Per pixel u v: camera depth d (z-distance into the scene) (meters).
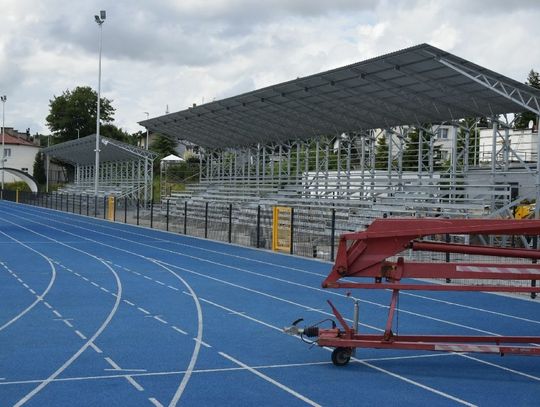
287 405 8.13
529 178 28.70
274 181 44.28
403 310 14.86
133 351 10.73
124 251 27.44
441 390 8.85
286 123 38.66
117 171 70.88
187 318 13.55
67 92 106.38
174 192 56.62
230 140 48.25
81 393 8.48
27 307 14.47
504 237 24.47
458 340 10.20
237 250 28.45
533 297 16.67
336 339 9.78
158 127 47.91
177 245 30.44
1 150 105.94
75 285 17.84
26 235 35.00
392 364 10.16
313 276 20.47
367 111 32.25
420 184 32.03
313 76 28.52
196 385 8.93
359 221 27.94
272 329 12.58
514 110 27.30
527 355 10.28
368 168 43.09
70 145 66.31
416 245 9.76
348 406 8.13
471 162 39.66
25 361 10.02
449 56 22.84
